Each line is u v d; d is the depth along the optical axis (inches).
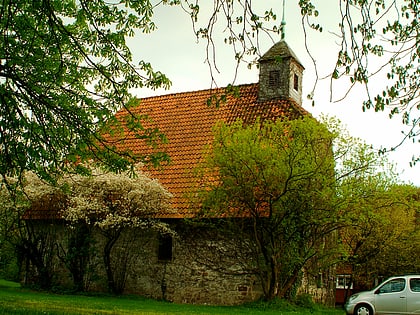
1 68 484.7
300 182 807.1
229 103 1147.9
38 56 527.5
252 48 323.3
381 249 1160.2
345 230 1091.3
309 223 826.8
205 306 846.5
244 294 888.3
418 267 1244.5
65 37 511.8
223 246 917.2
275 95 1109.1
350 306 825.5
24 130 506.9
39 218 1053.8
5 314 499.8
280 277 865.5
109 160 527.8
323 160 812.0
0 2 466.0
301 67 1173.1
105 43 524.1
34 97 492.1
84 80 563.8
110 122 545.3
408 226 1168.2
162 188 943.0
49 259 1054.4
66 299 817.5
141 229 995.3
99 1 506.0
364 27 312.0
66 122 512.1
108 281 987.9
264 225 848.9
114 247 1008.9
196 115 1152.2
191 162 1026.7
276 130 842.8
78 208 924.0
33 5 426.6
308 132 820.0
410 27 334.0
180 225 960.3
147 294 965.8
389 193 881.5
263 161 805.9
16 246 1087.6
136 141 1130.7
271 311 785.6
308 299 892.6
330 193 808.3
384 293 815.7
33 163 529.3
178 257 953.5
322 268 907.4
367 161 836.6
